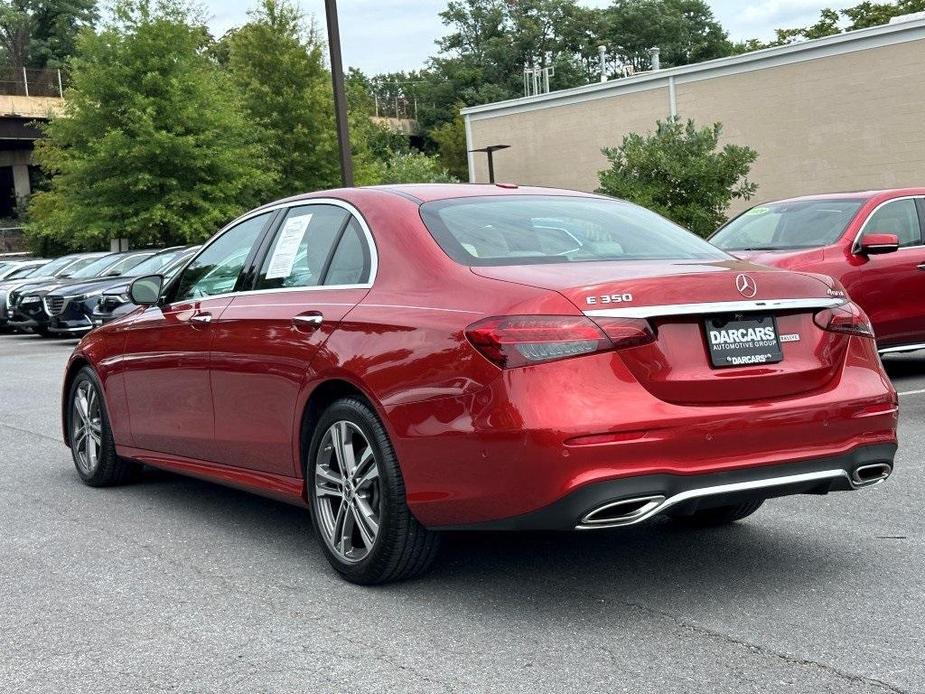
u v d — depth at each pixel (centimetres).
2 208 7381
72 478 701
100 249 3703
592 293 378
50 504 621
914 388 955
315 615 407
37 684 347
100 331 653
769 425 389
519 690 328
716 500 388
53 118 3300
